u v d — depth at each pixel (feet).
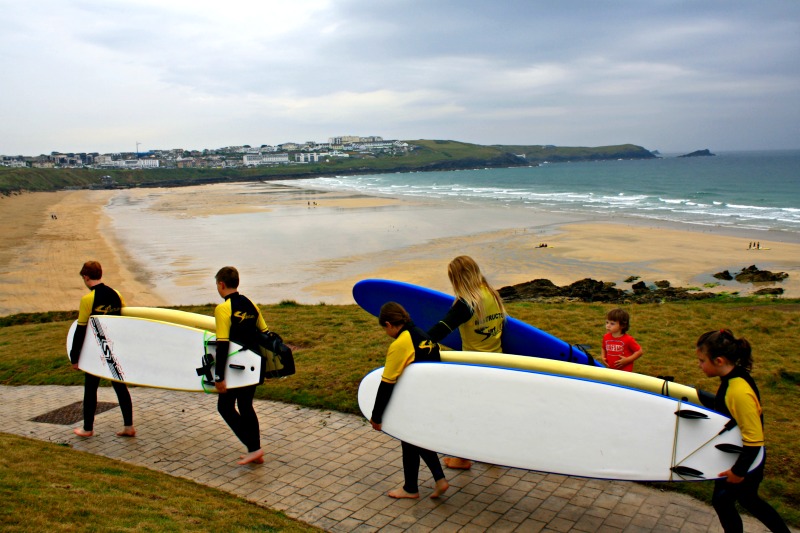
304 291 77.87
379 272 89.51
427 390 12.91
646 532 12.34
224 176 630.33
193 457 16.52
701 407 10.98
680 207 183.32
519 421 12.21
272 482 14.85
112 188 475.72
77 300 78.64
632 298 70.95
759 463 10.06
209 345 16.10
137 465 15.56
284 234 133.59
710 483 14.29
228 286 15.20
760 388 20.30
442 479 13.71
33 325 40.06
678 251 102.89
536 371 12.32
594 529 12.46
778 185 282.97
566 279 84.84
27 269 99.30
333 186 390.01
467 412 12.59
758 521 12.53
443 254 104.06
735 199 210.59
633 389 11.60
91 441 17.84
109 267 98.53
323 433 18.06
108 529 10.12
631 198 223.10
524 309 35.19
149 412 20.57
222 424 19.26
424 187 347.36
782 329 27.86
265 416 19.56
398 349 12.92
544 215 163.43
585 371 12.13
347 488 14.47
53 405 21.90
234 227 149.79
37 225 169.58
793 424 16.93
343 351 26.27
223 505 12.73
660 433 11.27
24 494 11.07
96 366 17.65
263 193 313.53
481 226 140.46
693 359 23.59
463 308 13.47
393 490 14.15
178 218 179.22
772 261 92.58
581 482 14.74
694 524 12.64
